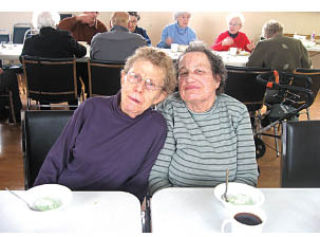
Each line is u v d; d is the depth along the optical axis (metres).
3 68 3.72
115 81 2.77
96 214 0.94
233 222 0.84
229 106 1.37
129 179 1.30
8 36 5.03
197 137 1.32
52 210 0.88
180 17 4.34
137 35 2.96
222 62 1.37
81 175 1.27
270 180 2.51
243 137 1.35
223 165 1.31
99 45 2.92
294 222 0.95
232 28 4.29
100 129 1.23
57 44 3.06
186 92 1.30
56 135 1.44
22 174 2.47
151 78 1.18
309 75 2.65
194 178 1.31
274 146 3.11
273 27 3.14
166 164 1.34
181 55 1.39
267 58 3.00
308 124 1.41
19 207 0.95
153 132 1.24
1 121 3.55
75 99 3.06
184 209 0.99
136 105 1.18
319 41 5.12
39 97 2.99
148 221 1.30
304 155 1.40
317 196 1.09
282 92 2.61
